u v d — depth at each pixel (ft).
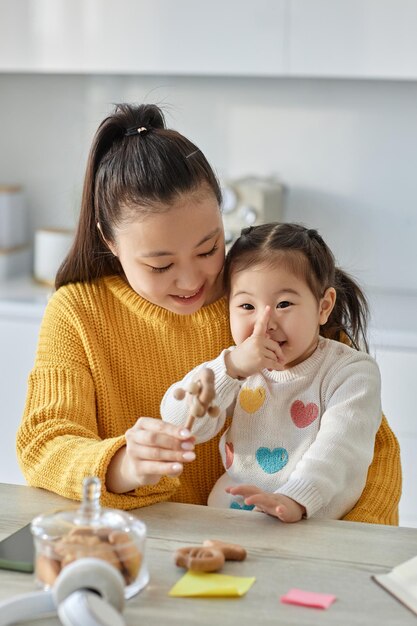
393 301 9.76
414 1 8.82
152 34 9.40
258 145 10.39
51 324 5.25
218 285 5.33
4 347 9.33
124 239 4.91
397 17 8.87
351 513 4.67
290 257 4.77
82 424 4.83
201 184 4.88
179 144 4.95
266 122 10.34
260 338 4.57
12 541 3.80
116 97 10.70
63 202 10.98
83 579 3.08
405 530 4.06
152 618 3.24
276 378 4.84
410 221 10.12
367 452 4.58
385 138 10.06
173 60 9.41
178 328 5.24
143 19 9.39
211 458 5.18
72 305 5.25
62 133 10.89
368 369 4.80
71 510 3.47
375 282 10.28
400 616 3.29
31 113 10.94
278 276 4.74
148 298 5.06
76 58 9.61
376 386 4.77
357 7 8.94
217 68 9.32
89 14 9.51
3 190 10.59
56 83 10.83
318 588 3.48
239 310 4.85
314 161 10.26
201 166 4.93
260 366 4.57
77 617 2.93
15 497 4.39
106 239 5.19
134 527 3.40
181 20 9.32
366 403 4.67
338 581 3.55
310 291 4.79
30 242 11.10
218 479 5.08
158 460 4.04
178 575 3.57
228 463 4.85
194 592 3.40
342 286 5.46
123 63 9.52
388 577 3.56
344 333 5.48
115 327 5.25
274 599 3.40
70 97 10.82
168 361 5.25
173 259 4.84
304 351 4.84
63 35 9.60
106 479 4.31
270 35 9.15
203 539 3.92
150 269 4.90
